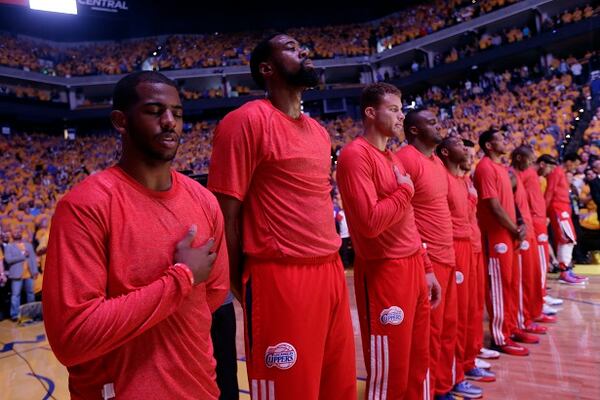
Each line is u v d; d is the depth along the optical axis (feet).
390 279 6.47
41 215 25.12
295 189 4.83
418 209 7.90
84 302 3.01
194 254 3.39
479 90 53.26
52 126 66.39
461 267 9.05
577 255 21.56
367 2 73.31
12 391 10.89
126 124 3.47
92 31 71.31
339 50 70.28
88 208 3.16
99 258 3.17
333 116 68.18
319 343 4.73
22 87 64.28
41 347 15.05
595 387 8.68
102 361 3.32
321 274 4.80
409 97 67.67
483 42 56.59
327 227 4.97
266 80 5.23
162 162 3.48
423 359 6.86
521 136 34.19
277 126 4.89
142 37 74.43
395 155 7.50
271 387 4.61
